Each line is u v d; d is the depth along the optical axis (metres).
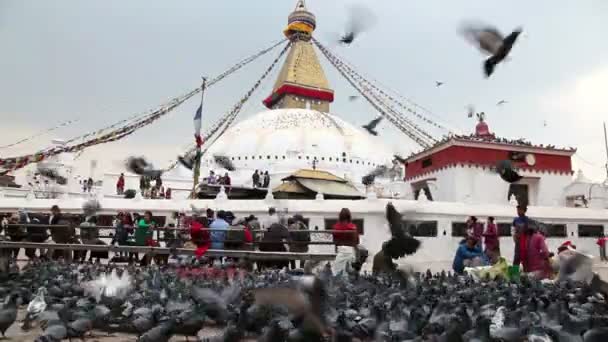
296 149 49.41
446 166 34.75
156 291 9.33
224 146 54.38
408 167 40.50
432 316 7.40
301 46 71.44
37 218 23.66
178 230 18.38
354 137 57.00
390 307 7.78
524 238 13.56
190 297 8.72
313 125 57.12
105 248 17.77
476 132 38.38
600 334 5.75
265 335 6.27
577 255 11.94
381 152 56.62
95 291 9.55
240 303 7.94
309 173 33.25
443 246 26.11
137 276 11.92
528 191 35.00
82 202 29.58
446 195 34.38
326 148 51.22
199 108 36.41
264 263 17.95
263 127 56.88
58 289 9.88
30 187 39.69
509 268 13.24
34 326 8.87
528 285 10.60
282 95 70.19
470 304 8.53
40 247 18.16
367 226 25.98
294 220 21.02
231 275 12.89
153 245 18.50
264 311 7.36
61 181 43.53
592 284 10.51
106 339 8.09
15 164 32.44
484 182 33.91
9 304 8.09
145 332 6.68
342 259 14.84
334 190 31.89
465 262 14.59
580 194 34.25
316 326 5.69
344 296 8.87
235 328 6.53
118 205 28.88
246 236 17.03
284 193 31.00
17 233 19.45
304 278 5.78
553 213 29.61
